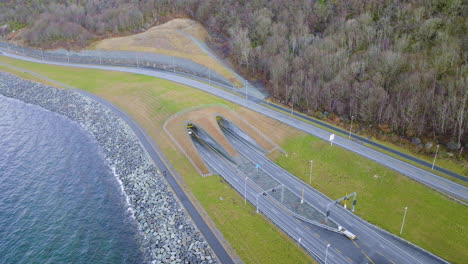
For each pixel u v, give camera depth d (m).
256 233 70.69
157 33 187.25
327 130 107.94
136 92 140.75
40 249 69.56
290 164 95.62
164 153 99.81
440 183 82.31
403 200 79.44
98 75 163.88
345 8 154.75
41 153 104.81
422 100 98.38
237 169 93.62
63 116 130.12
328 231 71.81
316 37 146.00
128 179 90.06
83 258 67.25
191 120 108.69
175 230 71.62
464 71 100.25
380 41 130.62
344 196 82.62
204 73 153.62
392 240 69.69
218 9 191.00
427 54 116.50
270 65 139.38
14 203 82.75
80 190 87.38
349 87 113.12
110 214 78.69
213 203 79.31
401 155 93.62
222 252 65.94
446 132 95.06
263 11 168.88
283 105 125.31
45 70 174.88
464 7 124.38
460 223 71.88
